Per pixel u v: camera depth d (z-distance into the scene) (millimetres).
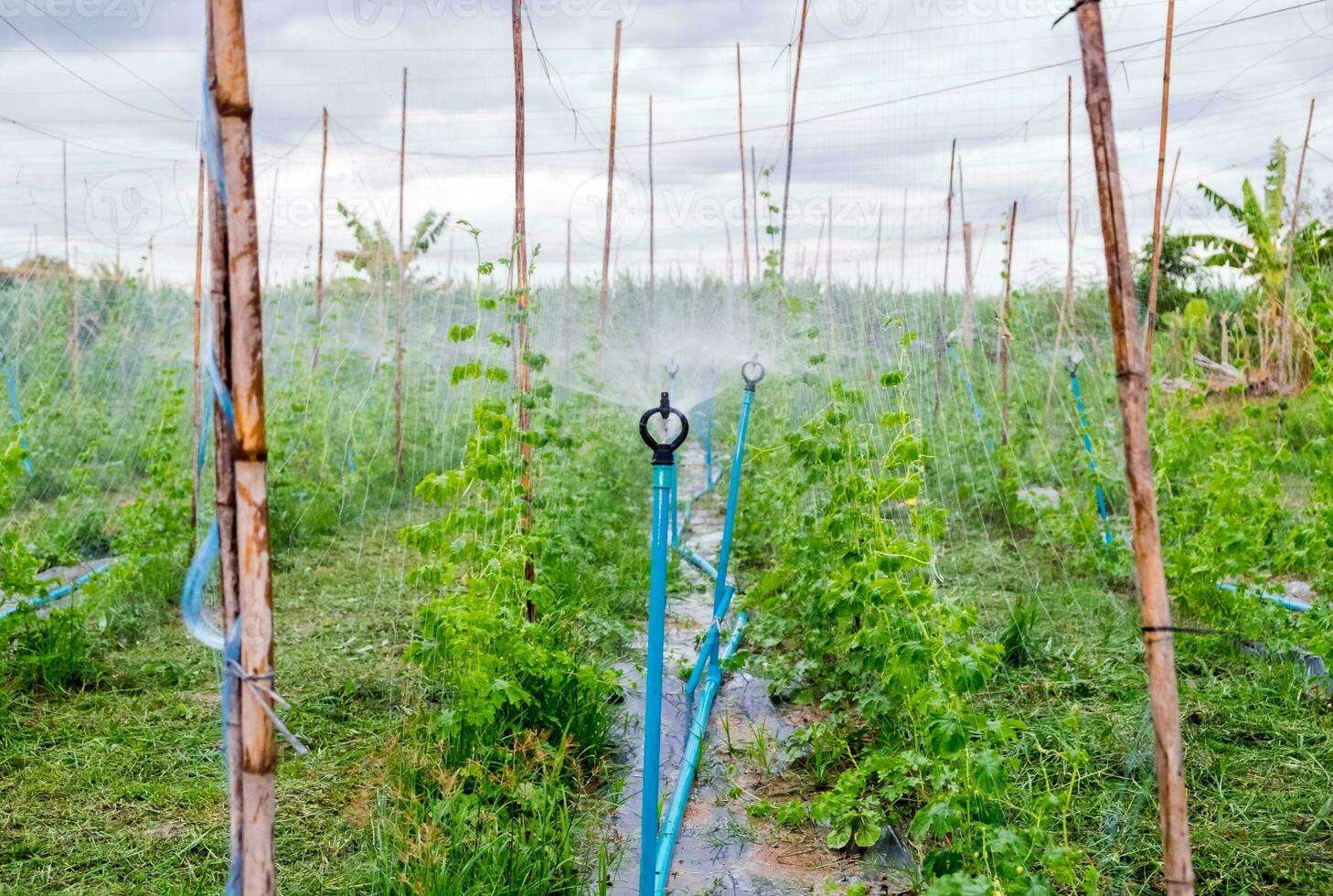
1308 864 3877
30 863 3994
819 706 5734
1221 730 4957
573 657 5523
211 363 2205
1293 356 12297
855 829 4293
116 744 5074
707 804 4688
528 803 4215
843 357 8586
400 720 5379
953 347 10883
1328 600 5527
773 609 6344
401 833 3928
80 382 13234
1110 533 7828
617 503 10328
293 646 6633
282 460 10180
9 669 5781
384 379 13180
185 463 8812
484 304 5383
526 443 5707
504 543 4949
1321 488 5801
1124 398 2246
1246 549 6059
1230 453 7082
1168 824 2322
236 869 2357
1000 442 11102
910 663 3717
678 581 8328
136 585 7242
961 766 3574
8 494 5715
